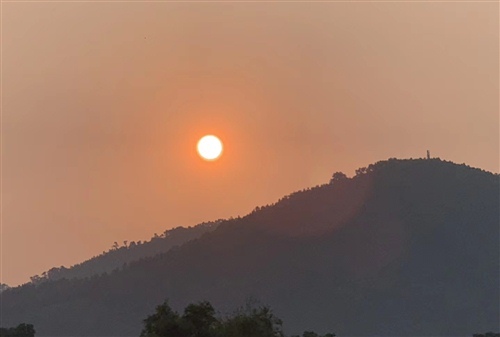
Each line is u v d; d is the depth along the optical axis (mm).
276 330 148125
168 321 132375
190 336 132875
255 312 148000
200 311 136250
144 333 135500
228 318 142125
